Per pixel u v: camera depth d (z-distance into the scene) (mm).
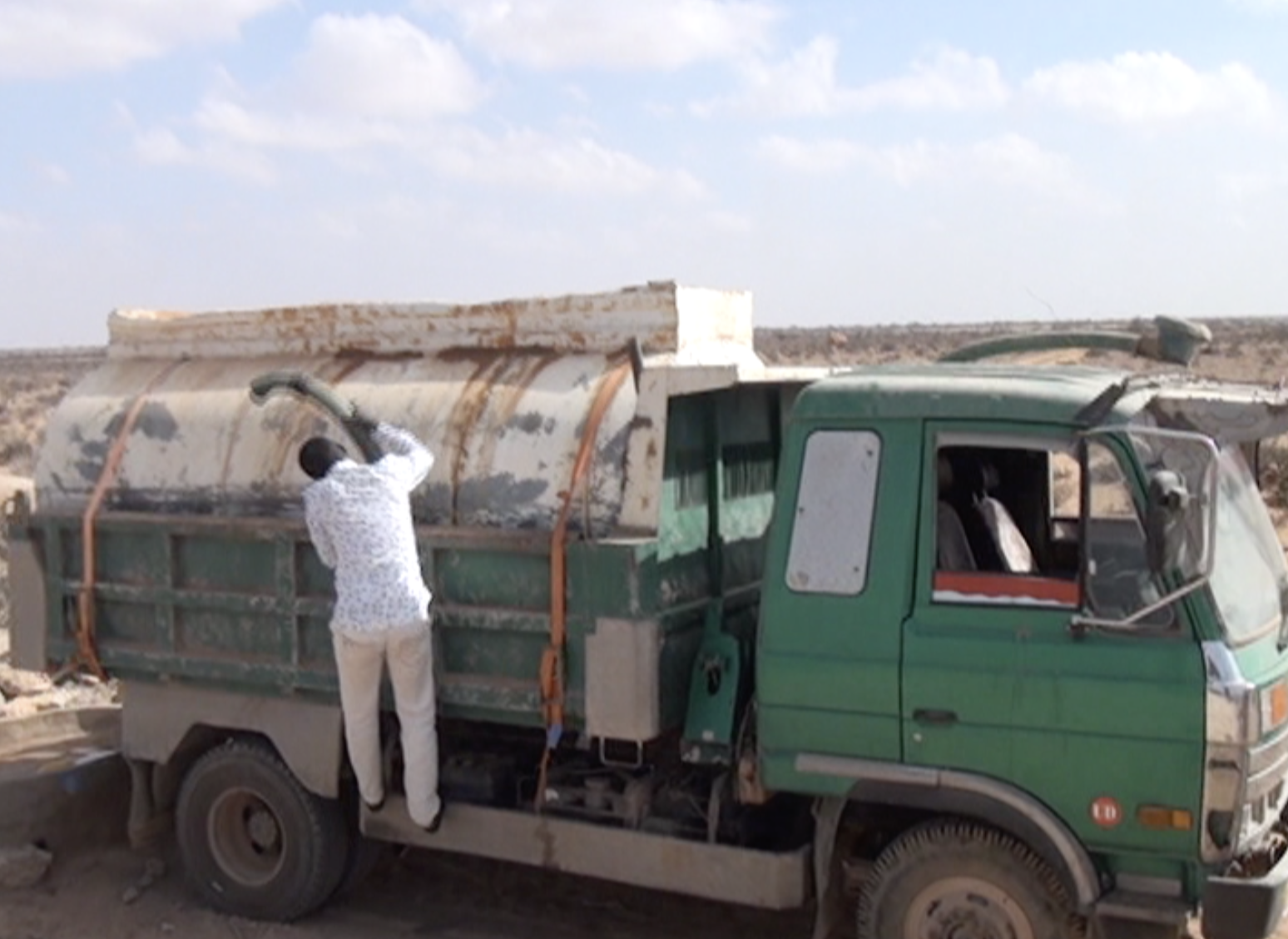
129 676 8500
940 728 6250
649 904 8281
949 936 6379
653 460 7008
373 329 8266
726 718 6949
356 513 7188
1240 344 73625
